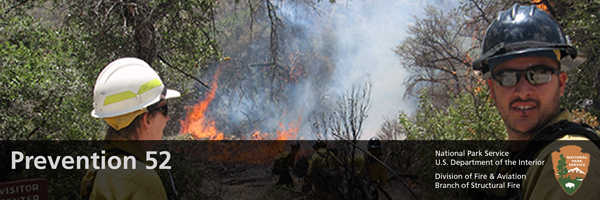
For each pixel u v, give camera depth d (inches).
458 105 307.7
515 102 53.9
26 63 254.4
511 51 53.9
